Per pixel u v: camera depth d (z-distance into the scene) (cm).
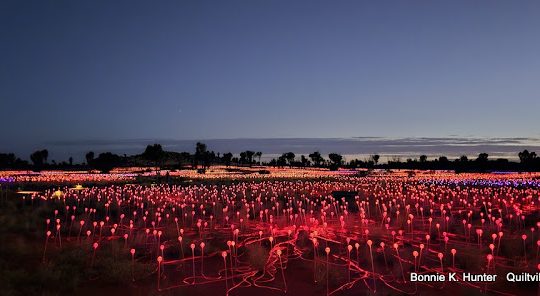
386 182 4375
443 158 9606
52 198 2969
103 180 5109
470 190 3419
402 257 1202
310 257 1262
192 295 950
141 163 9350
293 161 11350
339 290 970
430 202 2434
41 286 984
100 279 1060
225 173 7031
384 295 918
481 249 1243
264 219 2098
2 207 2339
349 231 1630
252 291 973
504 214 2170
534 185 3888
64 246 1405
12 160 9831
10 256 1234
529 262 1105
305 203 2792
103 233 1738
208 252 1339
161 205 2616
